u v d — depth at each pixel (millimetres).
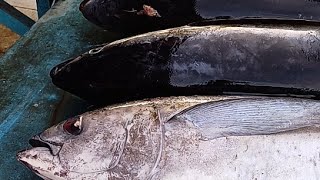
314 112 651
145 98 728
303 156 637
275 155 637
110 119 658
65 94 861
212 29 738
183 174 637
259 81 715
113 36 959
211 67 722
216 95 717
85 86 775
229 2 792
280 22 778
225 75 721
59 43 957
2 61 926
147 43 745
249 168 635
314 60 707
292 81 709
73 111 838
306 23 768
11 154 784
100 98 782
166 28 840
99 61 762
